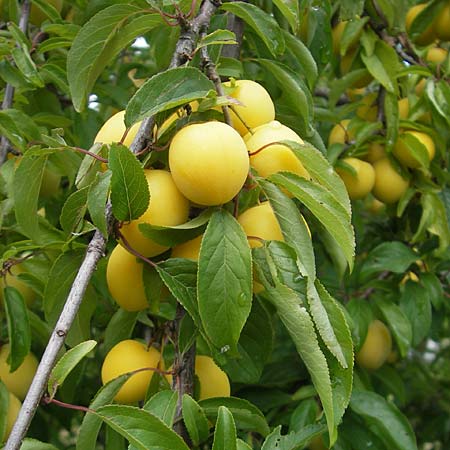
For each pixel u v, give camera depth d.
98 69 0.40
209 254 0.34
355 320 0.55
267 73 0.53
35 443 0.38
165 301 0.43
